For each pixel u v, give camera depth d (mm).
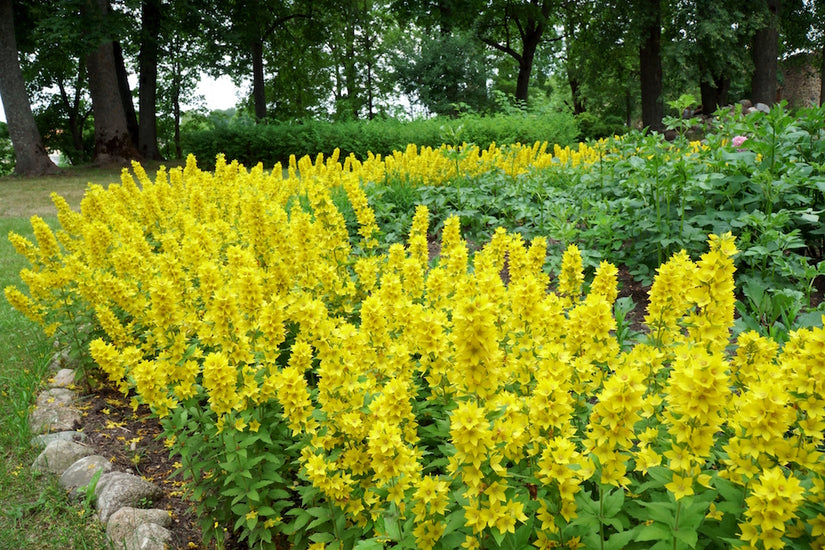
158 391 3115
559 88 44031
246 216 4852
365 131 19594
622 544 1952
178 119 39375
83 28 20609
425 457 3078
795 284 5098
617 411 1948
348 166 10336
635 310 5395
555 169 8734
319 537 2639
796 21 28938
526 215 6949
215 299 3127
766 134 5758
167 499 3617
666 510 1885
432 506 2109
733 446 2018
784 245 4922
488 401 2289
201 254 4867
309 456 2652
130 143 23016
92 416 4480
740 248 5195
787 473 2057
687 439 1864
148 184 7484
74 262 4934
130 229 5648
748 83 27891
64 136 38031
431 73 37062
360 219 5168
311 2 29141
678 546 1877
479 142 16938
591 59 30141
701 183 5422
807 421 1924
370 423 2643
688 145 7250
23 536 3225
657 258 5961
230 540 3260
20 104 19781
